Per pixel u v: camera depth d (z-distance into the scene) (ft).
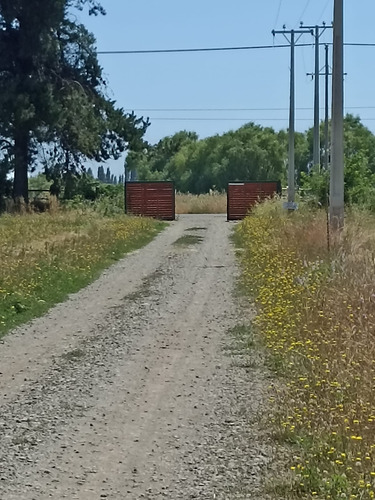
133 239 95.61
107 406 28.53
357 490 19.08
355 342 30.12
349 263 47.78
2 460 22.82
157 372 33.63
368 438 21.65
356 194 102.58
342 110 63.98
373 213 98.22
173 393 30.14
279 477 20.77
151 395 29.94
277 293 44.62
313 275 47.32
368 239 60.54
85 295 56.85
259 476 21.03
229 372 33.06
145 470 21.88
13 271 58.95
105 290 59.16
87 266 68.59
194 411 27.63
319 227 66.44
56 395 30.17
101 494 20.18
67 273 63.10
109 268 72.33
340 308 35.91
